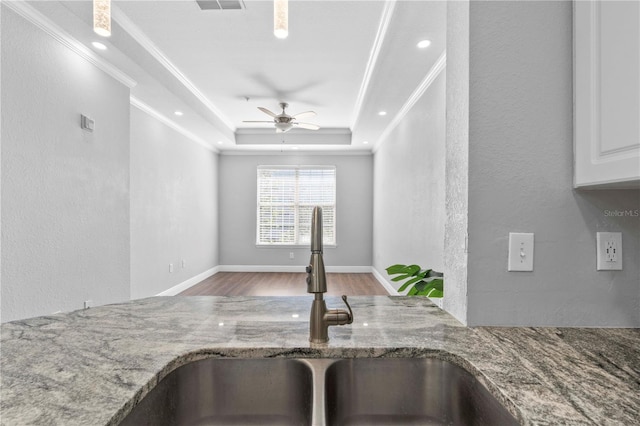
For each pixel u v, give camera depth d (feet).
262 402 2.68
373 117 14.85
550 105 3.23
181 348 2.61
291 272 22.61
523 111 3.23
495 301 3.22
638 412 1.78
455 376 2.59
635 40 2.48
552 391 2.00
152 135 14.30
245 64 11.30
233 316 3.51
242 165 23.00
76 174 8.79
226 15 8.43
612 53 2.70
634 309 3.21
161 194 15.12
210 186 21.42
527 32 3.23
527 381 2.12
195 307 3.88
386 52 8.85
